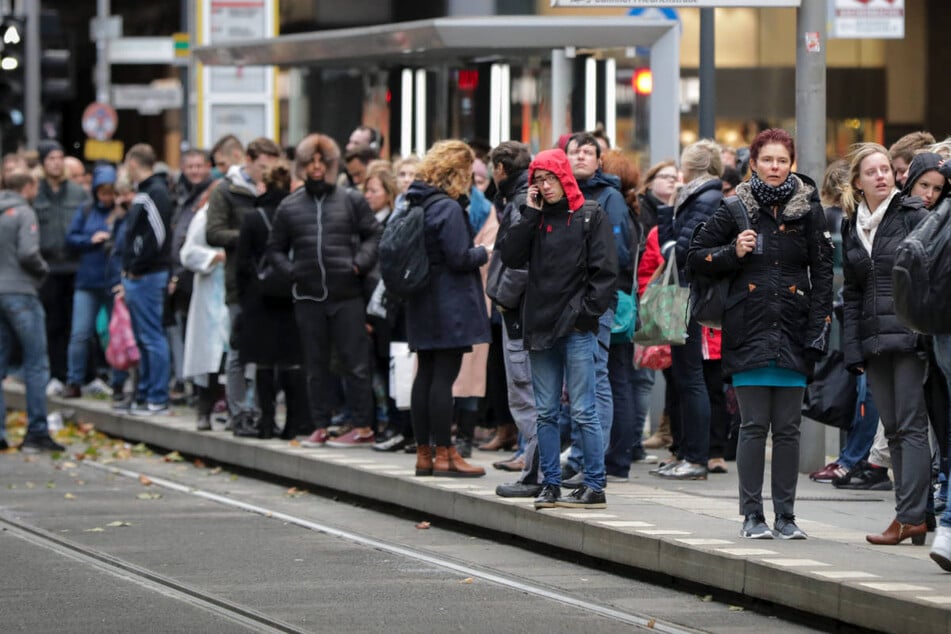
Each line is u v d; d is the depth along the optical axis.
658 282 28.75
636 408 32.22
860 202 23.55
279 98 48.38
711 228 22.78
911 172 22.59
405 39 39.66
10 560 24.38
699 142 28.55
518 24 37.31
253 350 34.53
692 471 29.42
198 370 36.59
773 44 51.31
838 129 52.25
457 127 42.34
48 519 28.36
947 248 19.73
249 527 27.72
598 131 33.34
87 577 23.03
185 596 21.67
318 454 32.56
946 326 19.86
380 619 20.23
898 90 52.06
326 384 33.75
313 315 33.34
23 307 37.84
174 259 41.31
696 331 29.03
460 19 37.66
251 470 34.97
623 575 23.55
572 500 25.62
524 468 27.12
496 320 32.53
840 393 28.81
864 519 25.28
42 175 46.84
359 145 36.88
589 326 25.06
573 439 28.09
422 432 29.30
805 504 26.92
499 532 26.61
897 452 22.88
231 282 35.34
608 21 36.22
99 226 44.56
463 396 31.56
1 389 38.41
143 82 97.19
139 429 39.44
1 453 38.03
